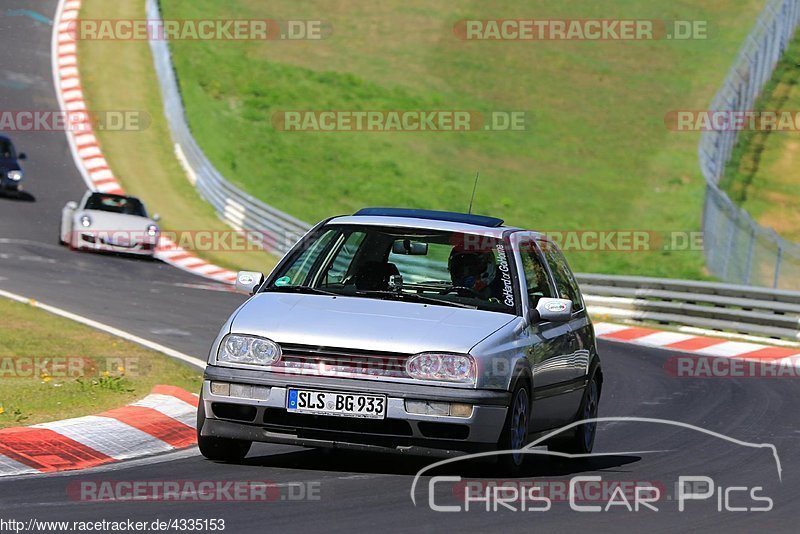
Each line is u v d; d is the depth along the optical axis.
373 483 26.25
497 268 29.86
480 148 162.25
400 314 27.91
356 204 141.00
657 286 71.81
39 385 36.72
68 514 22.45
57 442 29.80
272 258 97.00
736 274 94.19
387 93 179.25
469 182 150.88
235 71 177.50
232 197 109.88
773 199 131.38
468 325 27.59
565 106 178.25
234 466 28.03
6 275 68.44
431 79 185.88
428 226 30.56
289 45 193.88
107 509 23.02
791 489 28.30
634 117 175.50
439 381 26.23
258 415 26.45
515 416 27.53
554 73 189.88
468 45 199.62
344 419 26.17
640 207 143.88
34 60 154.88
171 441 31.78
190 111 155.62
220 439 28.20
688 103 181.38
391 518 22.89
